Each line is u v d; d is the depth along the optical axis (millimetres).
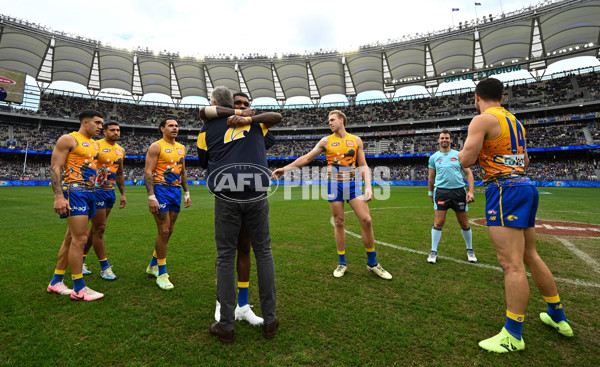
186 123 47562
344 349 1905
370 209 10305
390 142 43344
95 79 38500
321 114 49469
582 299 2699
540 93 37250
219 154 2117
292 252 4418
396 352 1878
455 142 39531
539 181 28656
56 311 2426
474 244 4934
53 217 7766
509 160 2086
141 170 40469
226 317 1987
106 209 3430
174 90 43281
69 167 2787
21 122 37625
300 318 2334
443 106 43781
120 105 45812
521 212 2021
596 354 1874
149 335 2080
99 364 1741
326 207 11055
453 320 2301
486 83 2270
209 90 43531
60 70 35562
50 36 29453
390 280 3217
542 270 2145
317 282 3148
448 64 35688
